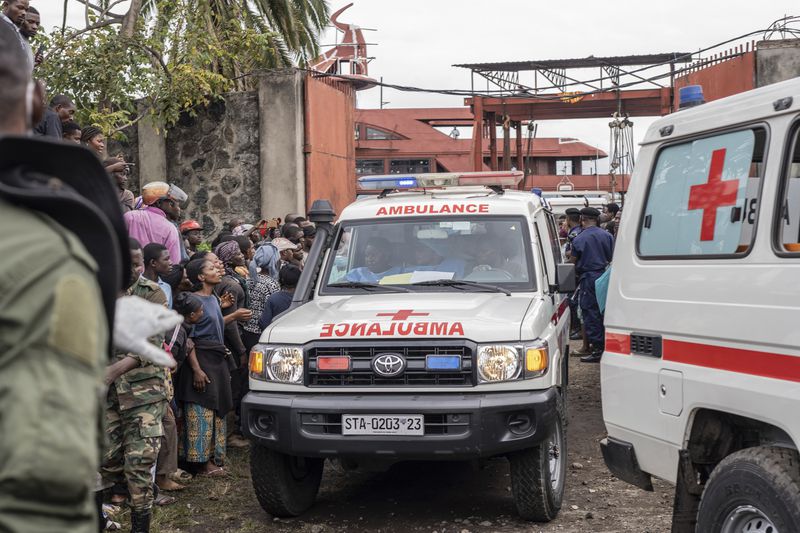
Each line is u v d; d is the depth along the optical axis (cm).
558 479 588
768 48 1455
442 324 544
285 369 553
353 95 1720
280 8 1942
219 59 1549
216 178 1476
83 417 141
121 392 496
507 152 3750
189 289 690
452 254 654
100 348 148
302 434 535
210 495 639
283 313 620
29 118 164
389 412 525
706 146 419
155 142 1484
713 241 402
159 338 497
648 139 462
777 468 344
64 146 153
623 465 457
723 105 412
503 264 644
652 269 437
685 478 406
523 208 671
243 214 1469
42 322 140
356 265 663
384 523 575
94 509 149
